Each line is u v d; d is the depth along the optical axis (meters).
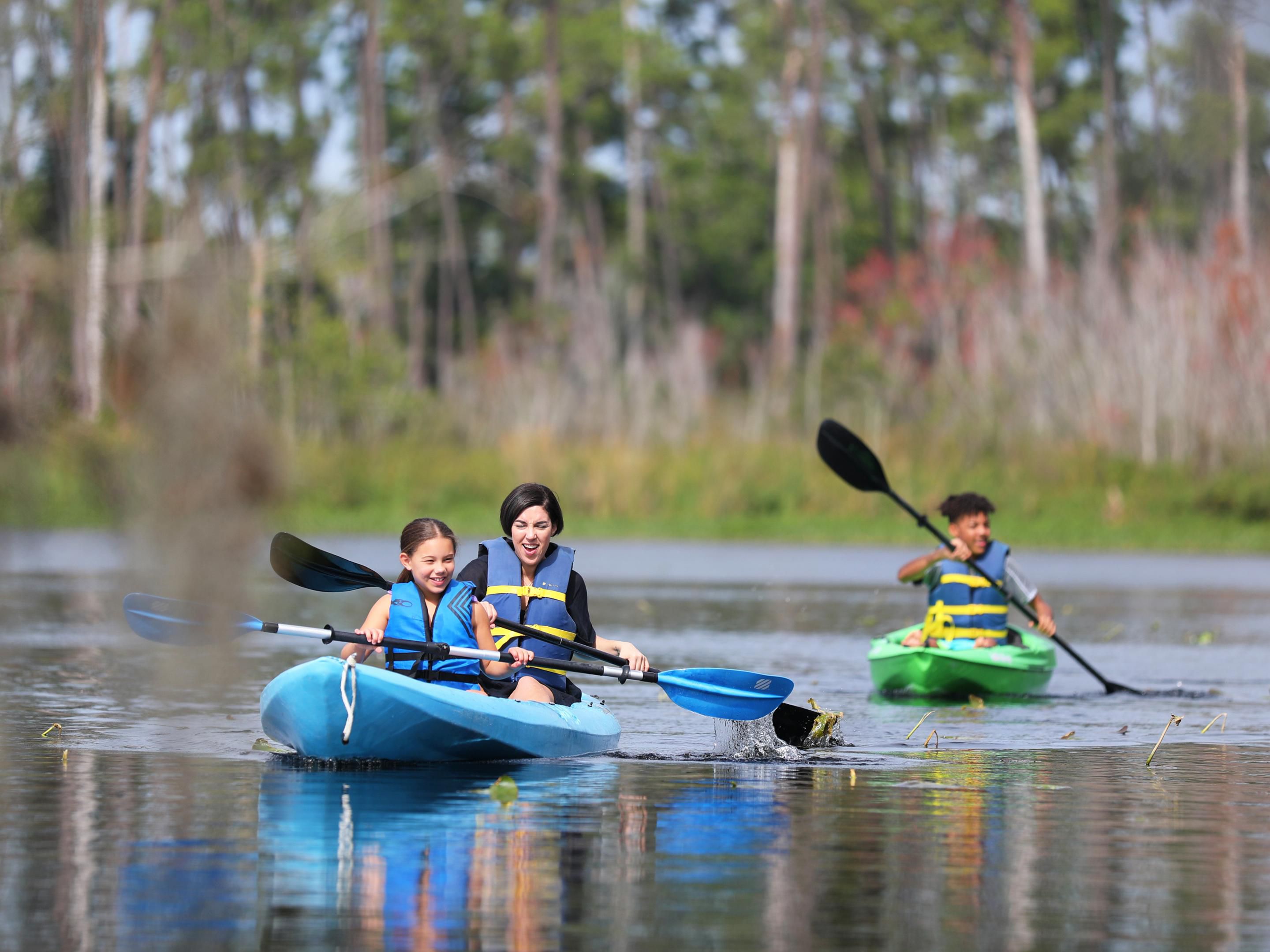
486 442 133.88
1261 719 34.25
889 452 119.19
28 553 81.94
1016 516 109.44
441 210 197.50
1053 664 39.91
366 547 91.25
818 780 25.92
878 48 189.12
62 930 16.92
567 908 17.84
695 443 123.50
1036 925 17.30
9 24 60.00
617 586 71.00
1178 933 17.06
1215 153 163.62
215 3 136.50
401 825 21.92
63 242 66.38
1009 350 124.94
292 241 127.44
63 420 37.47
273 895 18.28
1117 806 23.72
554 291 180.50
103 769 26.17
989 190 198.00
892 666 38.28
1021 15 156.00
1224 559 94.12
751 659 44.44
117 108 111.75
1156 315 119.75
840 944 16.61
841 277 189.62
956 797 24.36
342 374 120.94
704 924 17.27
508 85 193.25
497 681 28.72
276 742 28.62
